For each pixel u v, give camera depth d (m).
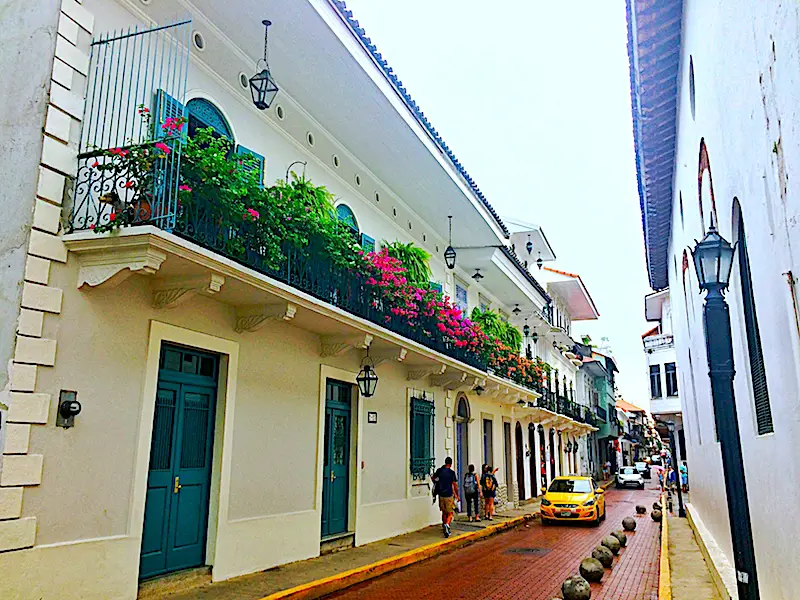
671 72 10.48
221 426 9.56
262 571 10.05
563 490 21.58
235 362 9.87
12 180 7.11
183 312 8.84
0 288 6.86
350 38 10.71
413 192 16.36
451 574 11.54
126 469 7.73
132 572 7.64
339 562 11.20
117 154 7.20
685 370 17.23
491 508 19.88
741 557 5.38
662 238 18.16
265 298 9.39
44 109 7.16
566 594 8.73
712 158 7.63
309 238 10.32
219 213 8.13
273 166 11.51
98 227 7.04
